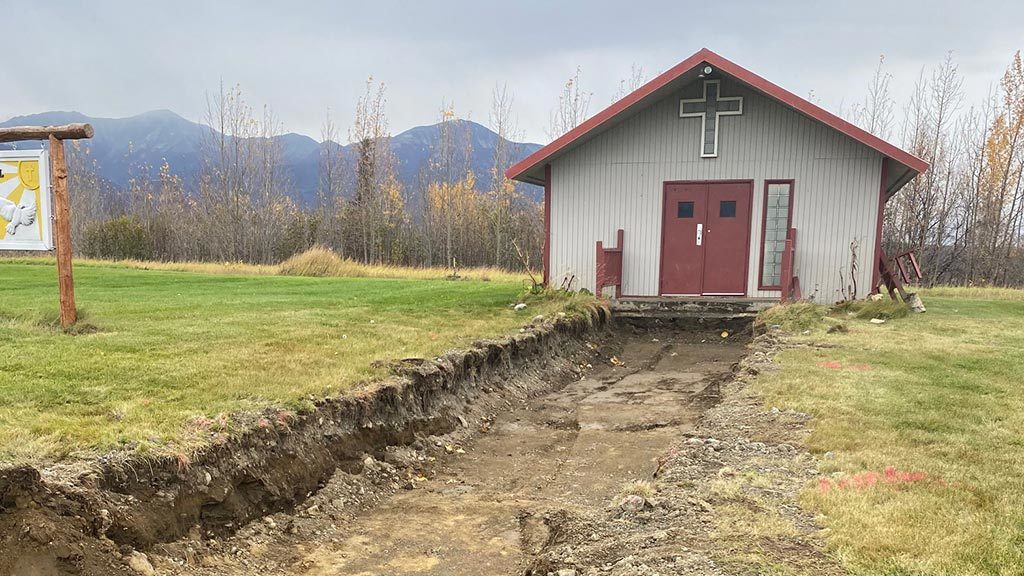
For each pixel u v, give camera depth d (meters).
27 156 7.63
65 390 5.05
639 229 13.04
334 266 23.75
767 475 4.37
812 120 12.13
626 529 3.84
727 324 12.22
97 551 3.16
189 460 3.98
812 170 12.21
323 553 4.06
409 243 41.41
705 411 7.09
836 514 3.60
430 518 4.63
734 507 3.81
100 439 3.96
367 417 5.65
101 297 11.80
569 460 5.89
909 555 3.09
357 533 4.38
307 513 4.51
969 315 11.92
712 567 3.04
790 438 5.20
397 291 14.80
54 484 3.32
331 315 10.15
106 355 6.38
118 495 3.54
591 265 13.29
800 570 2.99
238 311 10.27
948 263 30.11
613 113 12.20
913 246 28.33
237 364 6.27
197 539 3.79
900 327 10.46
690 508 3.88
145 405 4.76
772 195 12.44
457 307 11.51
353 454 5.32
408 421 6.10
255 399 5.13
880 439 4.98
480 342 8.09
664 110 12.77
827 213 12.20
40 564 2.90
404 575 3.77
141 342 7.14
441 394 6.81
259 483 4.37
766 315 11.23
